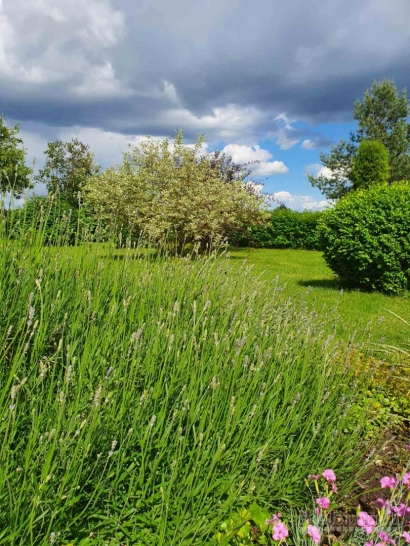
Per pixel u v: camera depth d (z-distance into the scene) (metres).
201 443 2.08
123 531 1.83
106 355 2.44
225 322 2.98
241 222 19.19
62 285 2.90
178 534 1.84
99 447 1.99
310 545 1.99
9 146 27.47
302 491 2.43
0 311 2.40
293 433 2.69
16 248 2.91
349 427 3.05
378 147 29.48
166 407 2.23
